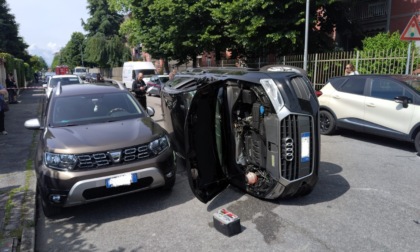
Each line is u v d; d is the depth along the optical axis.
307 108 4.15
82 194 4.02
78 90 5.90
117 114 5.37
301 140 4.12
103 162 4.14
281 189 4.21
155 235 3.83
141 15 22.55
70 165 4.05
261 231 3.81
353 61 11.77
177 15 17.64
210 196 4.52
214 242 3.63
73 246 3.69
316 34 15.15
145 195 4.93
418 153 6.70
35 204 4.61
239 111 4.68
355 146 7.49
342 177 5.48
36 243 3.77
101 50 50.88
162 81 20.14
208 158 4.58
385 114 7.24
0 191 5.11
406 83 7.10
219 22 16.97
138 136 4.48
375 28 18.42
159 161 4.42
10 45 46.72
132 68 25.50
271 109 4.14
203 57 27.78
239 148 4.75
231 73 4.78
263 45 14.34
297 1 12.49
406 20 16.61
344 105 8.11
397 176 5.50
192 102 4.22
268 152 4.26
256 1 12.76
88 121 5.13
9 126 10.89
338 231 3.77
